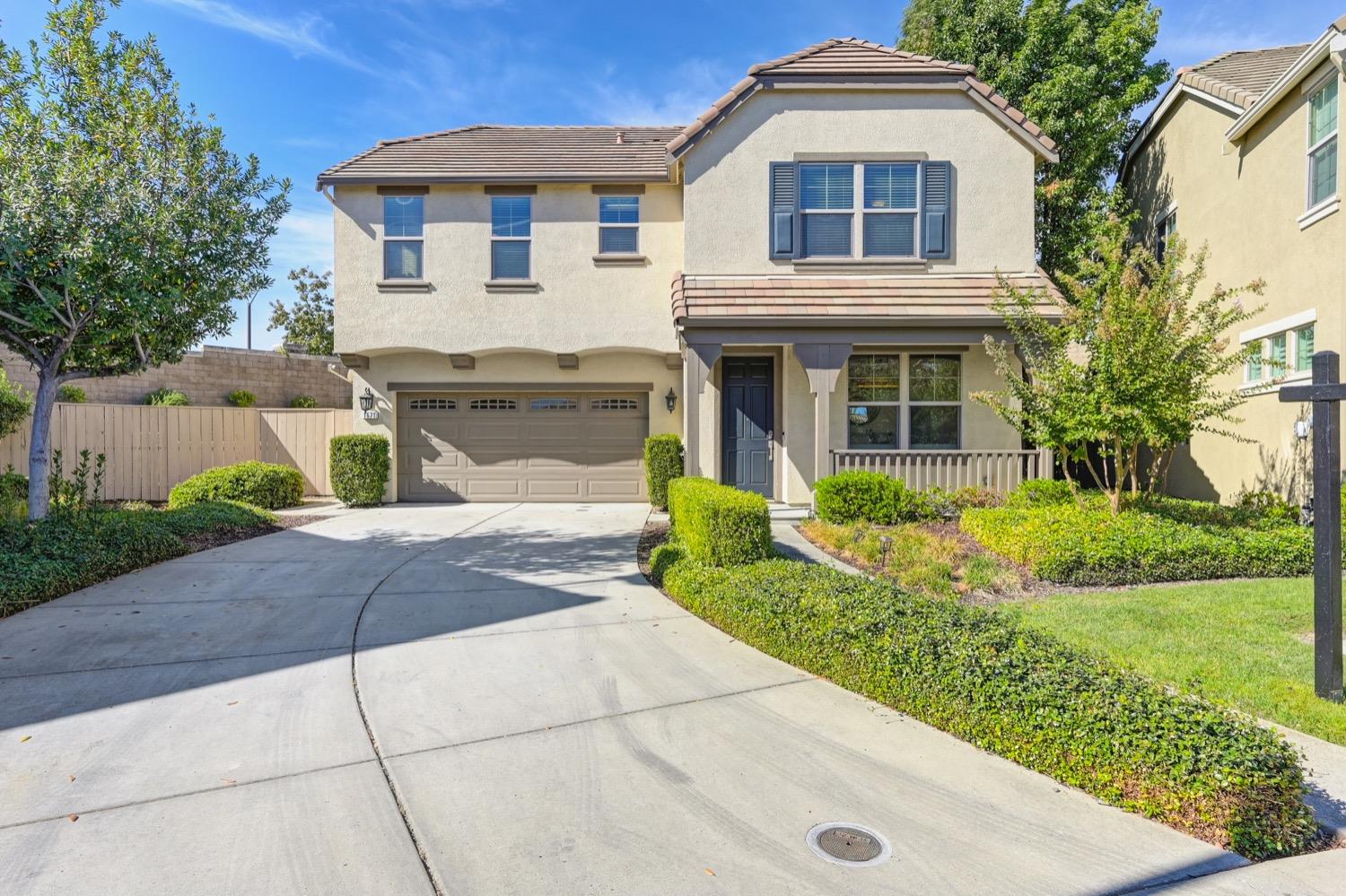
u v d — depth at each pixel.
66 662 4.93
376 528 10.60
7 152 7.66
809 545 8.88
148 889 2.60
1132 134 17.16
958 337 10.62
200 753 3.64
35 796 3.23
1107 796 3.21
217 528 9.81
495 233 13.30
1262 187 11.09
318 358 23.38
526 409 13.95
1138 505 9.10
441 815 3.09
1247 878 2.70
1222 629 5.62
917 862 2.78
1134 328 8.07
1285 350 10.59
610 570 7.86
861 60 11.92
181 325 8.82
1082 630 5.61
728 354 12.64
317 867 2.73
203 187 8.66
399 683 4.60
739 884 2.64
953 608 5.00
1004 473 11.45
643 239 13.27
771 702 4.32
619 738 3.83
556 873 2.71
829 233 11.80
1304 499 9.83
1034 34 16.67
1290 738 3.86
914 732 3.92
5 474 11.28
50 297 7.48
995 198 11.68
